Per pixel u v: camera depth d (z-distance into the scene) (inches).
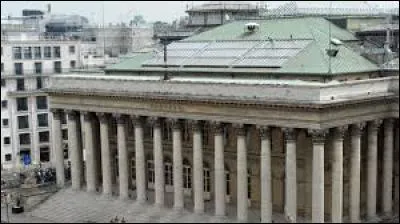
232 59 3284.9
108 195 3449.8
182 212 3120.1
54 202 3592.5
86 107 3489.2
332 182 2787.9
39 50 4968.0
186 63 3425.2
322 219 2728.8
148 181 3528.5
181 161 3134.8
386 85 2970.0
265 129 2812.5
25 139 4906.5
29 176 4158.5
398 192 3142.2
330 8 3912.4
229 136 3166.8
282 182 3019.2
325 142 2869.1
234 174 3164.4
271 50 3235.7
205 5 4692.4
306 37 3248.0
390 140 3024.1
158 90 3159.5
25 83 4879.4
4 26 5698.8
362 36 3538.4
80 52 5280.5
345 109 2748.5
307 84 2699.3
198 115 3019.2
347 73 2945.4
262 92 2810.0
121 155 3366.1
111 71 3715.6
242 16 4453.7
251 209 3102.9
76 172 3631.9
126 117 3427.7
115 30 6678.2
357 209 2876.5
